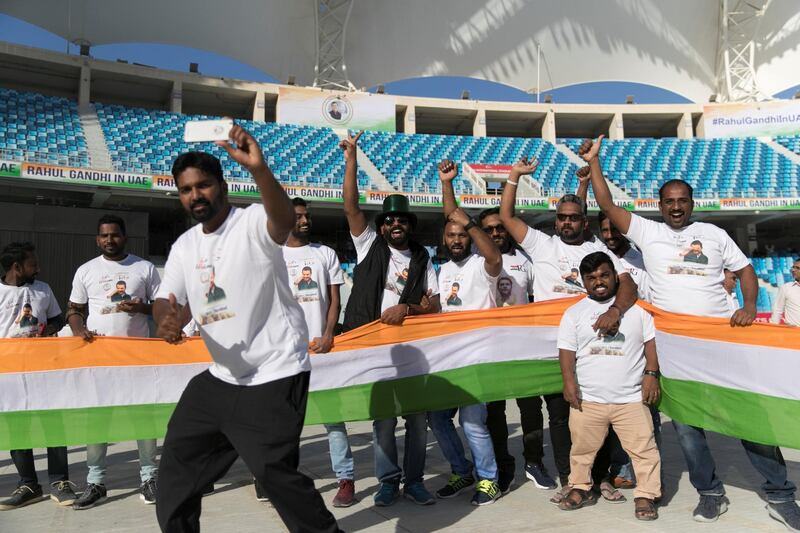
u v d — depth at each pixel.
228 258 2.37
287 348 2.43
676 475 4.51
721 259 3.83
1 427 4.01
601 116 27.62
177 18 23.33
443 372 4.22
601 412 3.64
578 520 3.45
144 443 4.19
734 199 21.97
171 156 20.38
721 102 29.14
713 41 28.73
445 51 27.12
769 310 20.81
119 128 20.88
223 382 2.41
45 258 17.39
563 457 4.20
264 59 25.61
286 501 2.28
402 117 27.22
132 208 20.12
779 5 27.39
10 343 4.12
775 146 26.20
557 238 4.46
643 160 25.88
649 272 4.02
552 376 4.32
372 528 3.40
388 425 4.00
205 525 3.55
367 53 26.77
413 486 3.96
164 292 2.51
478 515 3.61
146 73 22.00
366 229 4.54
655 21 27.48
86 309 4.65
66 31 22.03
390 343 4.22
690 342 3.78
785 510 3.29
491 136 29.50
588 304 3.77
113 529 3.50
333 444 4.00
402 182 22.30
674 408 3.81
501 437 4.27
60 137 19.64
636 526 3.31
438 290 4.48
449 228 4.47
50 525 3.62
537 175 24.52
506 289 4.67
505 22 26.75
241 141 2.07
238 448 2.29
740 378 3.56
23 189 17.56
